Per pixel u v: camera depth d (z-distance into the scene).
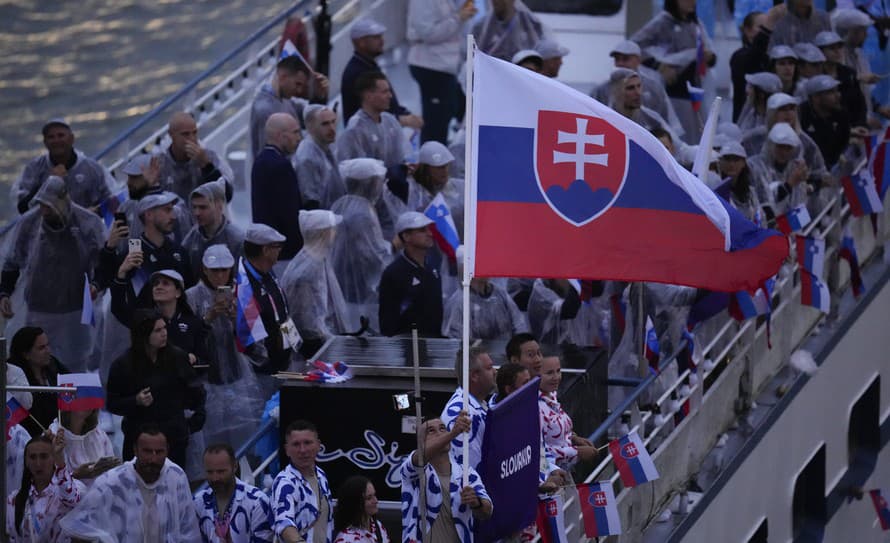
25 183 50.88
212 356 42.78
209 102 63.31
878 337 60.53
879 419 60.88
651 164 35.38
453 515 33.62
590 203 35.16
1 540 30.84
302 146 51.84
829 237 58.62
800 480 56.66
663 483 45.69
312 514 33.66
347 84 58.16
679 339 49.03
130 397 38.69
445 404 39.19
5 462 30.78
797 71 65.62
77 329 48.19
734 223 35.69
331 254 50.53
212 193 46.53
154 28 147.12
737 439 50.50
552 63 58.91
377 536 33.94
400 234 46.59
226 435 42.66
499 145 34.88
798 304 55.97
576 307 49.25
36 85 140.75
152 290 41.69
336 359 41.47
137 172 48.88
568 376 42.38
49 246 47.72
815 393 55.72
